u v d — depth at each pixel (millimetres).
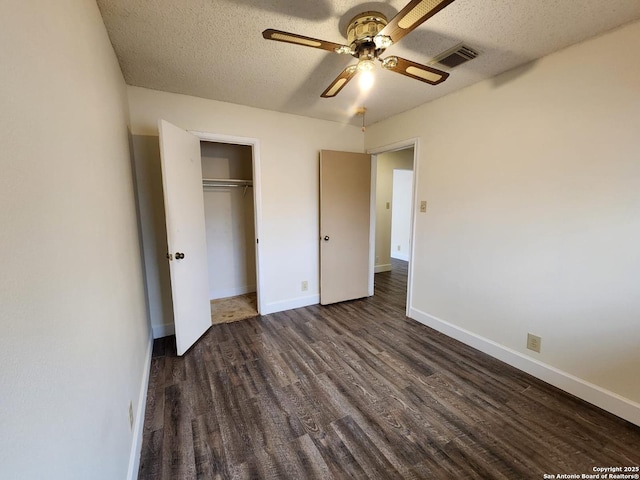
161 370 2166
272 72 2156
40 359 571
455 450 1459
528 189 2033
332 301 3604
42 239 610
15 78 531
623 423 1624
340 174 3443
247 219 3975
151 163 2537
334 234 3502
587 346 1801
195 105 2641
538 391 1908
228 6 1433
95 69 1223
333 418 1678
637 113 1542
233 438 1537
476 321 2457
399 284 4547
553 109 1870
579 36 1674
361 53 1499
